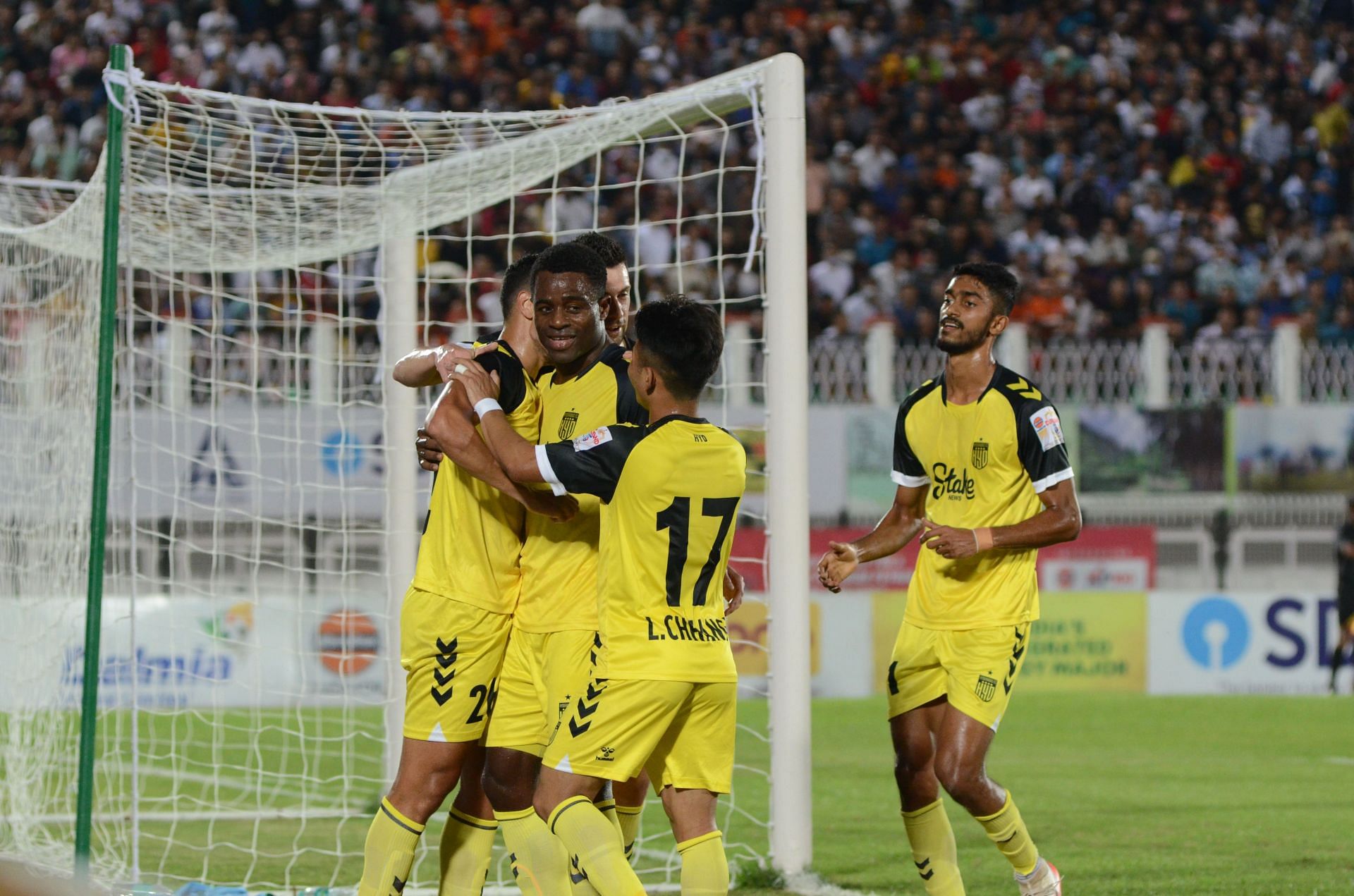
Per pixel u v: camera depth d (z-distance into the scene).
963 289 16.41
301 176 25.73
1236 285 63.72
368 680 42.12
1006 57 72.38
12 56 66.94
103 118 63.81
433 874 21.22
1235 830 24.92
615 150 62.38
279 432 46.19
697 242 60.97
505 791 14.56
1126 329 60.41
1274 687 47.12
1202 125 71.88
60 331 24.34
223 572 44.84
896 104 69.56
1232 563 50.25
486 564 14.41
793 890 19.50
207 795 28.80
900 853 22.77
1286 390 52.81
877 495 49.00
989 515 16.48
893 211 64.81
